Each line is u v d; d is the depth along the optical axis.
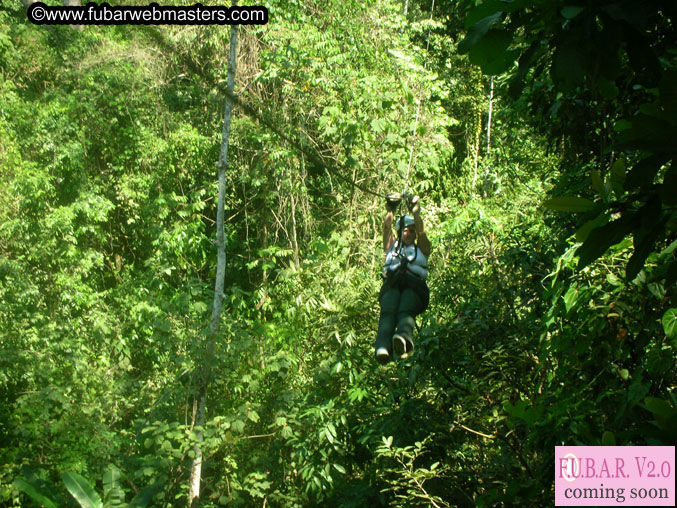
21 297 10.44
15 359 9.58
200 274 12.95
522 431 5.07
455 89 17.22
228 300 11.65
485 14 1.67
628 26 1.58
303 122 11.93
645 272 3.01
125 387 10.32
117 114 12.68
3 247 11.01
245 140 12.40
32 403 8.96
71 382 9.95
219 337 8.02
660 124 1.48
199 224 12.10
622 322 3.48
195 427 7.46
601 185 1.86
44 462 8.41
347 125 11.31
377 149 11.80
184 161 12.59
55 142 11.86
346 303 7.50
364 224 11.53
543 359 3.90
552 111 4.68
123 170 12.70
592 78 1.67
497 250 6.95
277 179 12.05
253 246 13.47
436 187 14.02
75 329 11.25
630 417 3.29
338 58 11.66
